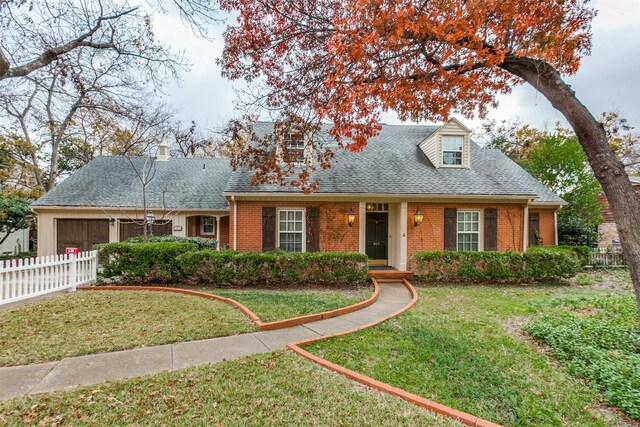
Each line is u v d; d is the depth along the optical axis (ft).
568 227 48.26
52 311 20.33
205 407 10.14
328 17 19.02
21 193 59.77
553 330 16.61
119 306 21.65
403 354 14.42
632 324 18.11
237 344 15.55
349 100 16.55
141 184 49.70
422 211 37.86
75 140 69.46
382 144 45.65
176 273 30.04
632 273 11.69
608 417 10.00
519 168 49.49
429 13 14.05
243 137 67.92
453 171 41.11
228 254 29.96
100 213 45.14
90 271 29.30
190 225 50.90
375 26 14.12
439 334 16.87
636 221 11.63
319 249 36.81
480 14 13.28
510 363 13.60
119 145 62.49
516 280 33.37
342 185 36.50
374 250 40.22
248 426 9.27
